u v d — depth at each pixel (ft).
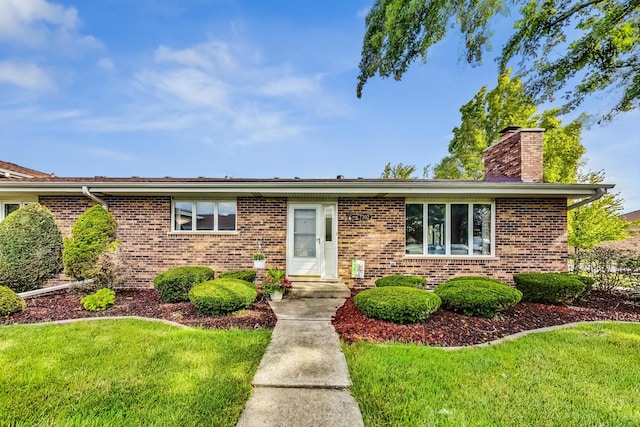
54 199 27.76
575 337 15.94
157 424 9.05
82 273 23.45
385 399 10.42
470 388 11.09
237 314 19.39
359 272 27.68
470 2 19.16
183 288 22.06
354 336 15.92
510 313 19.58
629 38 21.26
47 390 10.66
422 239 28.30
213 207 28.40
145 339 15.08
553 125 49.39
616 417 9.54
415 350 14.19
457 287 19.71
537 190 24.26
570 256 32.37
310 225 28.58
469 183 24.38
